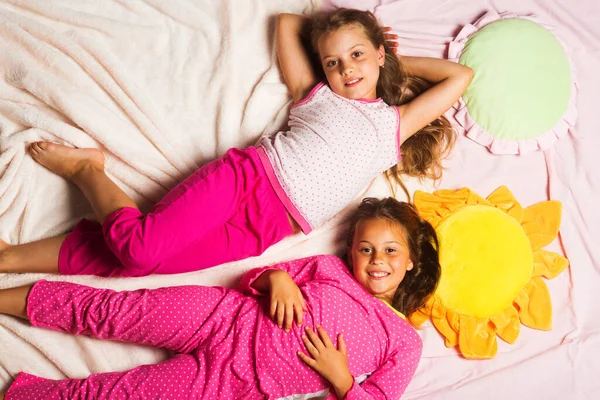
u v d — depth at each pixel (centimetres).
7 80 163
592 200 182
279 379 149
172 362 149
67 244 155
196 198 150
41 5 167
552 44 187
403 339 156
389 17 192
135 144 167
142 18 178
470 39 187
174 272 159
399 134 167
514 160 186
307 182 158
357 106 165
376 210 160
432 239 169
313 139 160
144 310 148
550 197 183
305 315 152
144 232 145
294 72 175
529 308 175
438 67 174
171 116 173
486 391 166
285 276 153
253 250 163
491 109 182
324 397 156
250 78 180
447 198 179
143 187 168
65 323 150
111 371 157
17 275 157
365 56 163
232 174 156
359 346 153
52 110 164
